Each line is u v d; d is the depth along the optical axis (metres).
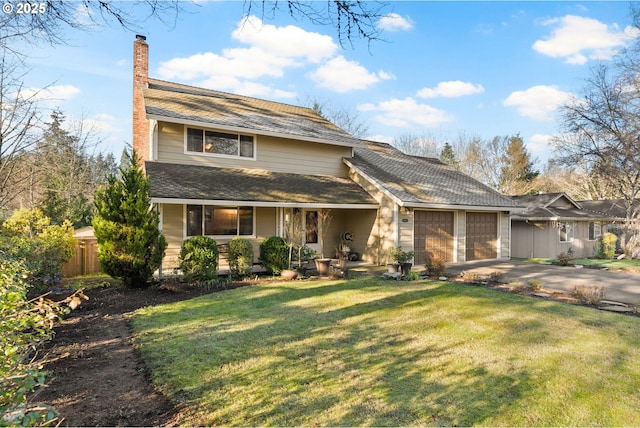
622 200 26.20
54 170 13.73
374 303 7.84
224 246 12.26
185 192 10.28
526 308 7.45
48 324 3.79
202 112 12.70
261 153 13.84
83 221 20.42
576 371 4.45
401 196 13.45
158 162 11.79
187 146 12.32
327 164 15.66
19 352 3.18
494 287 9.84
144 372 4.36
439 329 6.09
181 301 8.01
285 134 13.53
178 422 3.31
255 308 7.41
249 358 4.79
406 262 11.48
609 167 19.83
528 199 22.17
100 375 4.27
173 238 11.38
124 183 9.15
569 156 21.72
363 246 14.95
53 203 16.70
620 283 10.52
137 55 14.06
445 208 14.44
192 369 4.43
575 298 8.48
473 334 5.83
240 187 11.80
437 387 4.02
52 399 3.68
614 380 4.21
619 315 6.98
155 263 9.23
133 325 6.23
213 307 7.48
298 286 9.71
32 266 7.67
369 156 17.83
